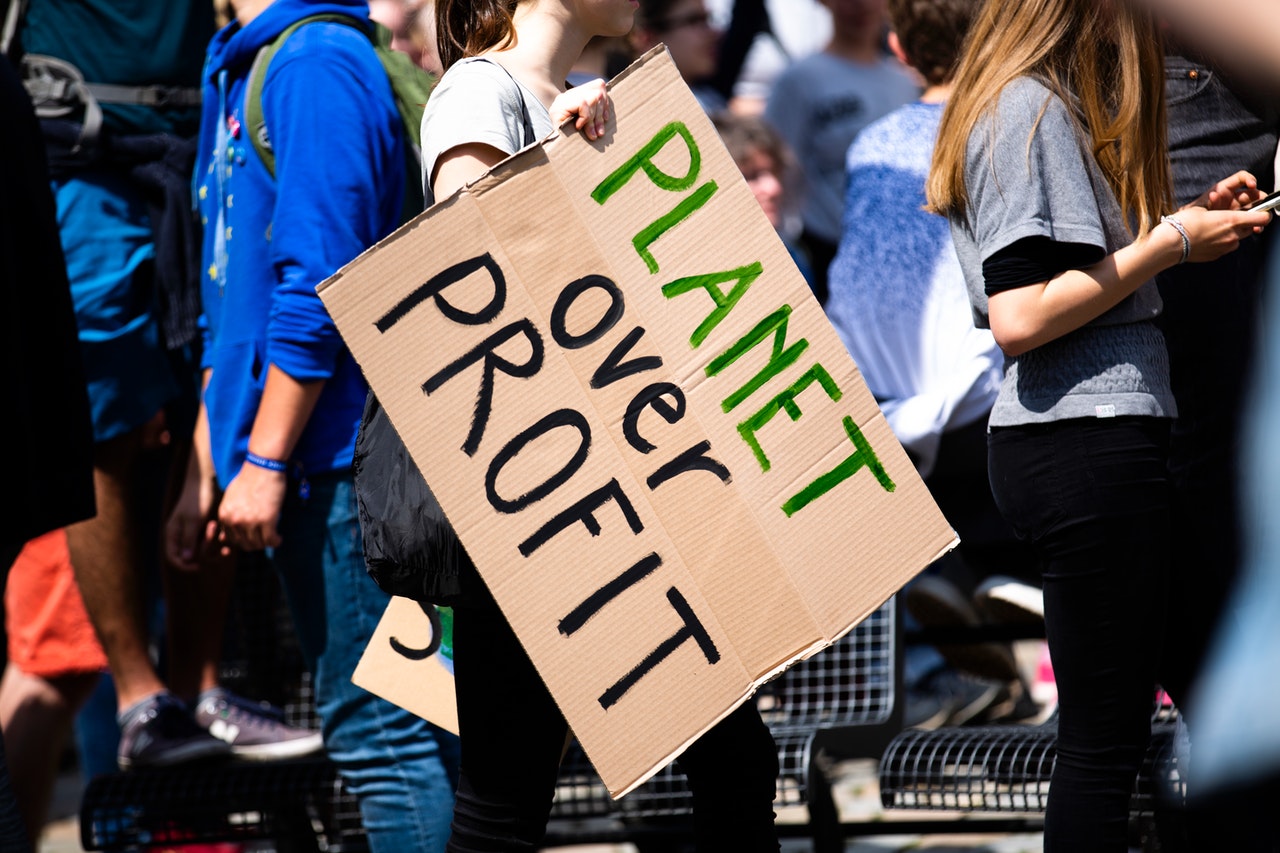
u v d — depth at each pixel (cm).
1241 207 536
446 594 517
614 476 498
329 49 679
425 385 494
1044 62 551
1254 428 411
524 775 529
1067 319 537
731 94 1625
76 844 1087
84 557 827
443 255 493
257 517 677
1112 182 550
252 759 803
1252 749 368
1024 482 564
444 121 515
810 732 778
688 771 563
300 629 709
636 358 501
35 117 711
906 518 514
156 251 833
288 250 665
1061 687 564
